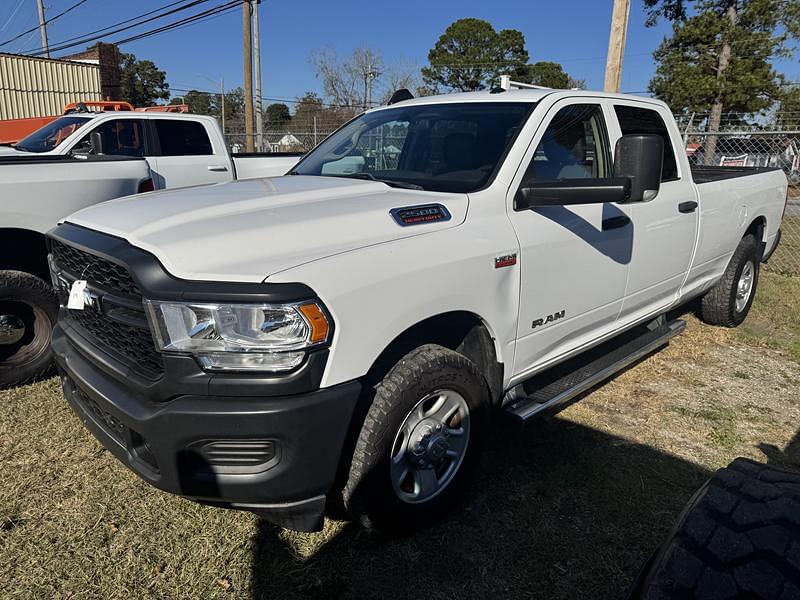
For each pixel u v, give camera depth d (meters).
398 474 2.52
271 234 2.24
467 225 2.69
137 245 2.22
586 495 3.06
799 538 1.39
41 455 3.29
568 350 3.45
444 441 2.63
